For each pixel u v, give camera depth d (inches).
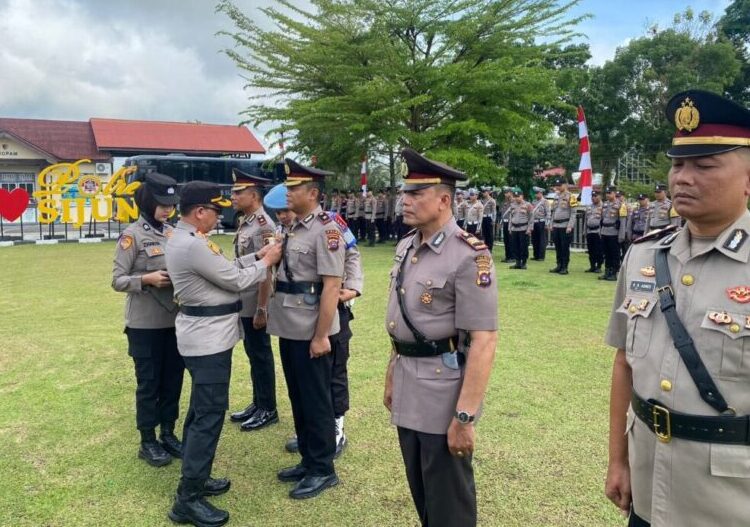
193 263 116.4
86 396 181.0
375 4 648.4
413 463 91.7
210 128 1382.9
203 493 118.8
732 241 60.3
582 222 619.2
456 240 88.2
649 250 69.1
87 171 1235.9
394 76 628.7
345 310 147.6
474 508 90.3
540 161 1111.0
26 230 831.1
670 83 1028.5
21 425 159.2
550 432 150.1
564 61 1107.9
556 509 115.3
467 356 85.7
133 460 140.6
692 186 60.0
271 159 727.1
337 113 633.6
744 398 57.4
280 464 139.3
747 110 57.2
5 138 1123.9
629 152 1136.8
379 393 180.7
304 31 655.8
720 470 57.9
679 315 61.9
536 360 210.5
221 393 119.0
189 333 118.4
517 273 446.0
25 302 322.0
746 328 56.8
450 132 625.9
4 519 114.7
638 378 65.4
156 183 141.4
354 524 113.2
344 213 767.1
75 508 119.3
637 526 67.8
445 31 660.1
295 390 131.9
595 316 282.7
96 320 279.3
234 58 677.3
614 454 73.6
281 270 129.3
